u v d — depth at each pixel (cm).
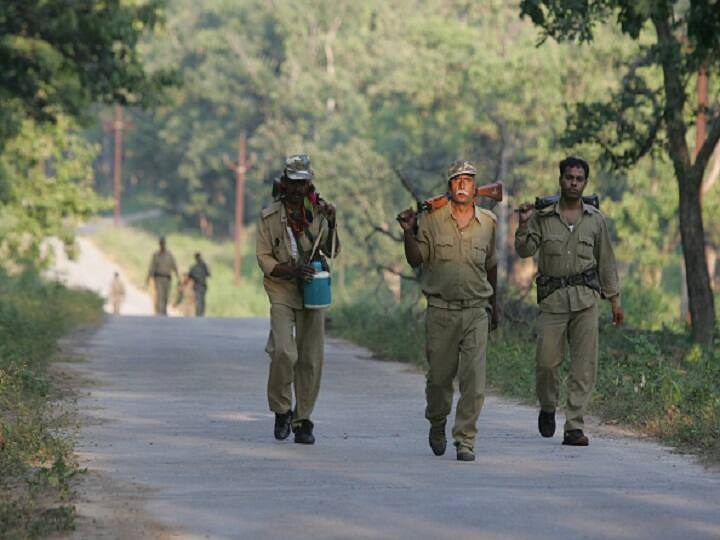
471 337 3475
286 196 3794
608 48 19662
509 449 3747
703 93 11731
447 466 3344
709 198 18488
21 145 15450
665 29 8225
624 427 4309
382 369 6956
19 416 4112
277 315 3809
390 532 2445
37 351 6719
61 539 2408
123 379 6038
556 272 3900
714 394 4472
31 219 16350
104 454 3512
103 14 9988
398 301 12081
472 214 3481
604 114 8962
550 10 7306
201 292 16138
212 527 2494
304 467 3288
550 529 2481
